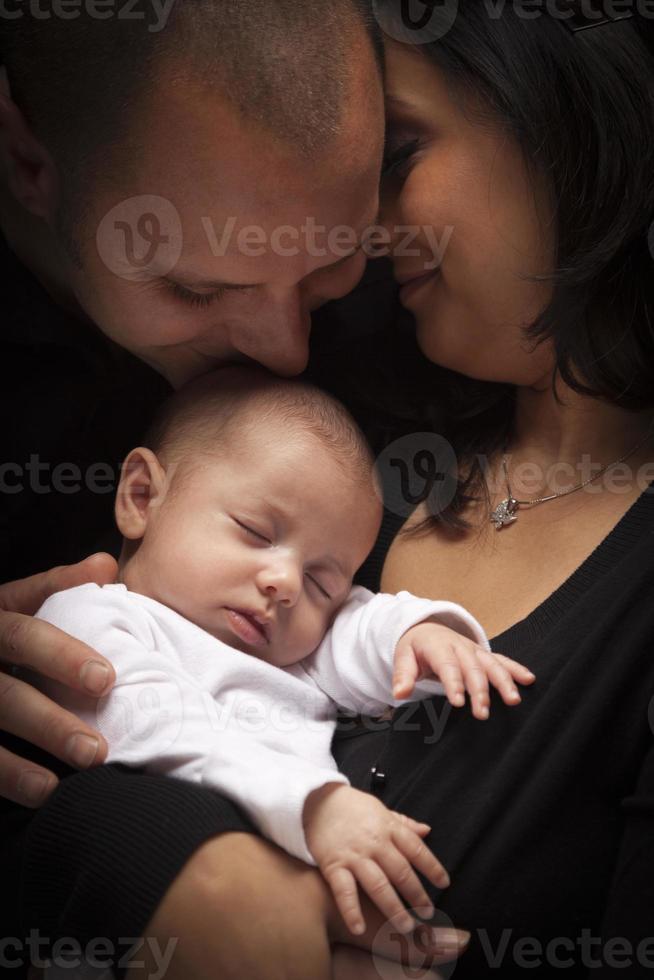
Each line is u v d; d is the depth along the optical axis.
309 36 0.96
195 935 0.90
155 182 1.00
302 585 1.20
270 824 0.95
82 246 1.09
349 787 1.00
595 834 1.01
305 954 0.91
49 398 1.41
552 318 1.14
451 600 1.20
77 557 1.42
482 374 1.24
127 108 0.98
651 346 1.16
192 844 0.93
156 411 1.33
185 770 1.02
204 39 0.95
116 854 0.93
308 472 1.20
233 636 1.18
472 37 1.09
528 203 1.12
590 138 1.11
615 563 1.09
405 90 1.13
